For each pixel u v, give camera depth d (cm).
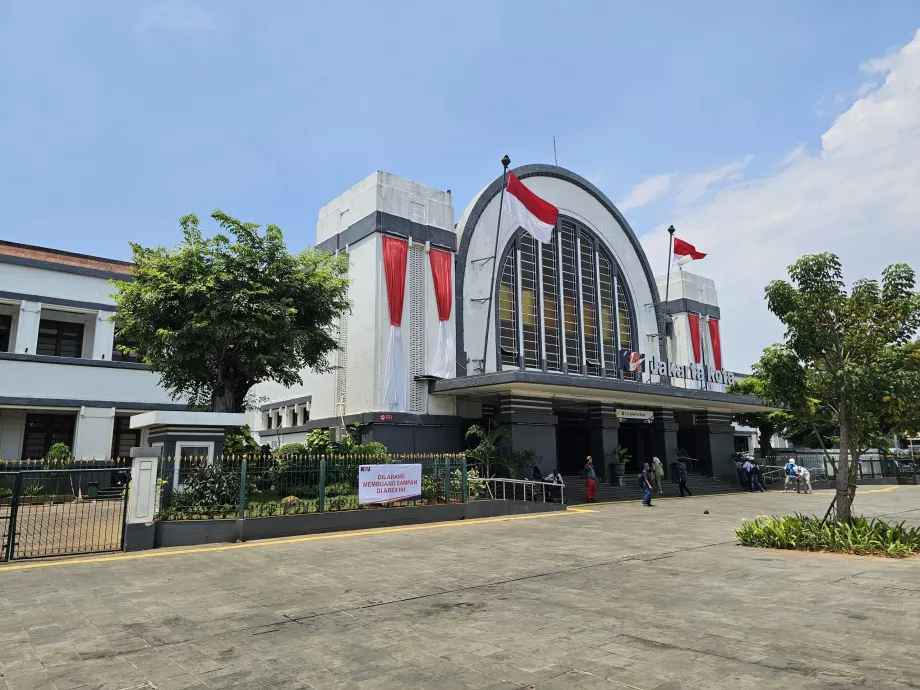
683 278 3781
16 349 2475
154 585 908
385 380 2277
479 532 1483
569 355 2978
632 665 544
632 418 2850
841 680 498
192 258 1770
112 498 2120
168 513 1345
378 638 641
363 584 910
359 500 1586
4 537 1216
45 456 2581
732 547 1240
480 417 2520
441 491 1789
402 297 2370
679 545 1271
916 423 1195
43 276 2580
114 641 637
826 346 1227
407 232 2436
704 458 3234
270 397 3058
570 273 3075
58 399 2497
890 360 1198
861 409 1200
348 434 2258
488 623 693
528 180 2956
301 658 580
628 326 3322
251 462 1577
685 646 596
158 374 2748
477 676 526
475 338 2600
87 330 2855
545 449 2398
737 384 3816
